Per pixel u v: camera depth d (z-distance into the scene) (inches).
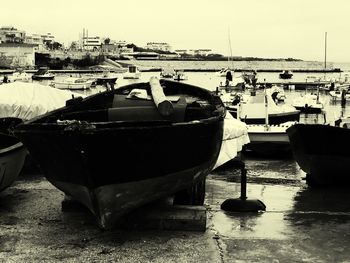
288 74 3592.5
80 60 5644.7
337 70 5679.1
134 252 279.4
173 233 310.8
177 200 357.7
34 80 3011.8
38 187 434.3
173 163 314.5
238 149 576.1
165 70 3425.2
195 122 314.3
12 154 366.0
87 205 306.0
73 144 271.1
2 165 356.2
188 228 315.6
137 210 324.2
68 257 272.1
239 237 307.1
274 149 687.1
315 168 466.0
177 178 326.0
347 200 418.6
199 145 331.9
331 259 271.7
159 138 292.7
